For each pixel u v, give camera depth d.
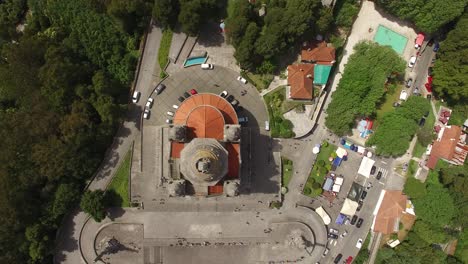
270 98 89.56
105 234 87.81
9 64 82.62
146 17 85.62
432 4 84.88
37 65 82.94
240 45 83.38
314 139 91.81
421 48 94.88
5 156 78.12
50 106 82.69
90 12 86.25
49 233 84.25
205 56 88.56
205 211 89.38
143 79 87.44
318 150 91.19
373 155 93.62
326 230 92.06
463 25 86.94
